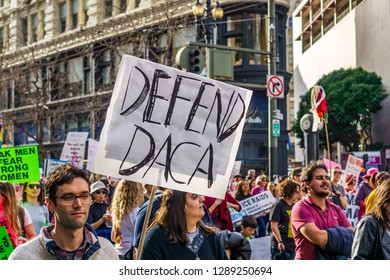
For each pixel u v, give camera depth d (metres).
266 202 11.31
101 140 4.48
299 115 47.94
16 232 6.61
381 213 4.95
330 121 46.78
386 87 50.69
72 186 3.83
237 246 5.72
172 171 4.61
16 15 48.44
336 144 59.91
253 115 33.28
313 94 14.45
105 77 40.22
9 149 8.84
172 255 4.55
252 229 8.78
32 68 38.19
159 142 4.59
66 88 42.66
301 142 48.31
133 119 4.54
